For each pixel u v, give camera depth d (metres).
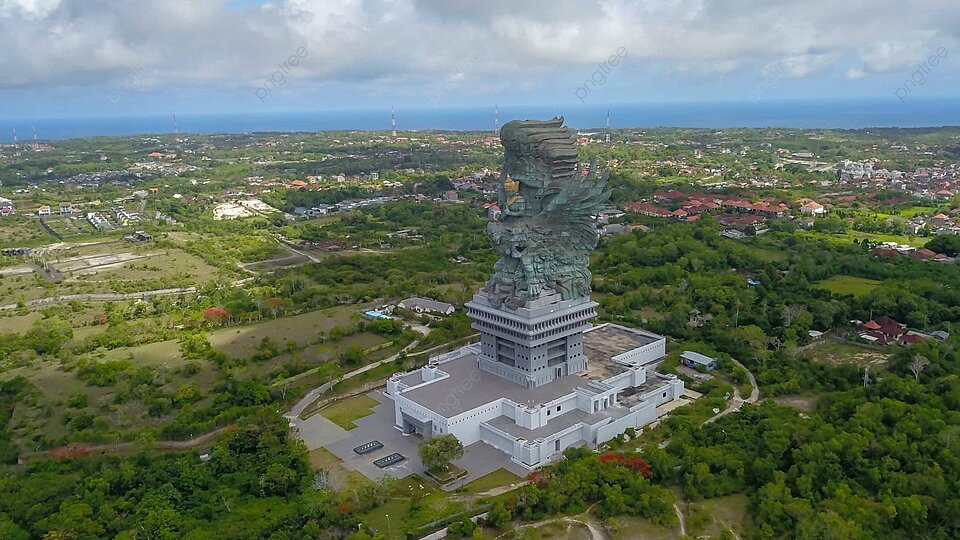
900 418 134.38
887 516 109.50
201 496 123.88
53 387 173.12
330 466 135.75
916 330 187.62
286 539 109.44
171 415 157.88
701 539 109.06
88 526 114.75
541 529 112.56
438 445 128.12
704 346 182.38
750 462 126.31
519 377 153.88
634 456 126.88
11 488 125.44
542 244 149.75
